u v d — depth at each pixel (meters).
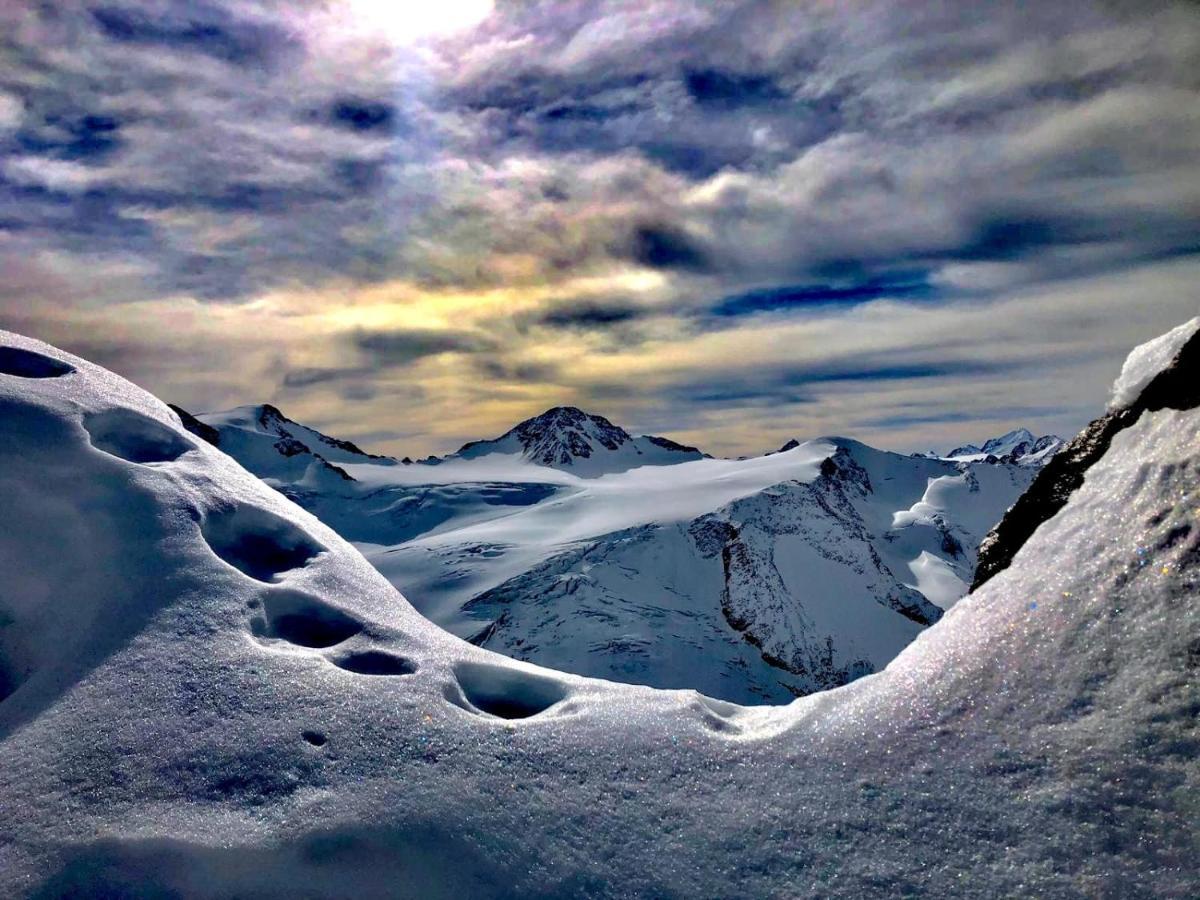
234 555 5.52
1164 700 3.17
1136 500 4.01
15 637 4.50
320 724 3.84
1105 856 2.79
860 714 3.87
